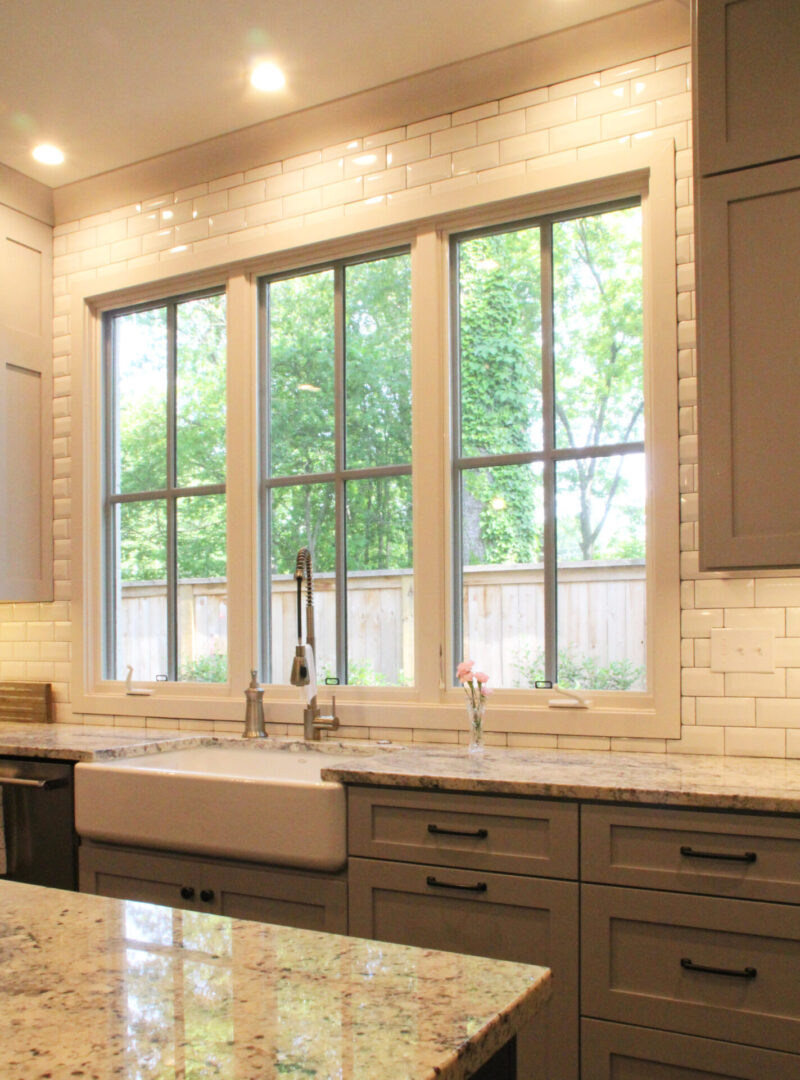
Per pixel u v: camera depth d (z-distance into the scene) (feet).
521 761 7.79
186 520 11.34
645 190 8.68
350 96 9.87
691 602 8.15
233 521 10.68
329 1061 2.27
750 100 6.91
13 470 11.57
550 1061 6.50
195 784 8.04
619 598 8.71
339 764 7.66
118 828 8.48
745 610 7.95
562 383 9.11
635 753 8.25
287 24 8.60
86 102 9.97
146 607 11.58
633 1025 6.27
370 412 10.11
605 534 8.80
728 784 6.46
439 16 8.48
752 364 6.80
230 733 10.46
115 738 9.98
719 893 6.08
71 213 12.20
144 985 2.81
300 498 10.52
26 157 11.22
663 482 8.28
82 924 3.46
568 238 9.16
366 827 7.27
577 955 6.46
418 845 7.06
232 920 3.52
